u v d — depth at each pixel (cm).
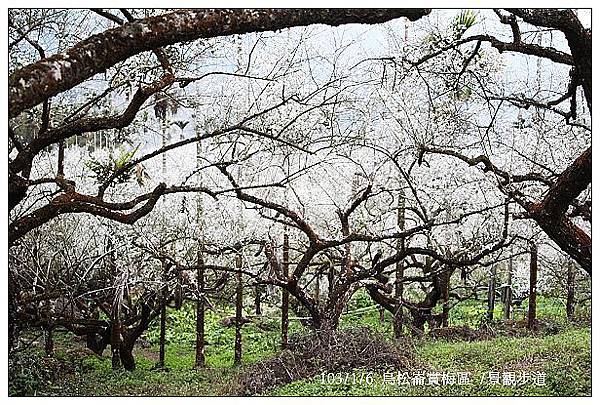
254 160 1007
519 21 889
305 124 948
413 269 1395
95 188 990
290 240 1139
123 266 905
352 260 1059
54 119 927
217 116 956
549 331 1119
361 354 848
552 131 1041
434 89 969
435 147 946
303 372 827
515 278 1259
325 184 1116
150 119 961
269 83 907
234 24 525
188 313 1351
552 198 698
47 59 485
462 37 886
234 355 1070
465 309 1398
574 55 657
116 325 937
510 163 1064
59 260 963
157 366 969
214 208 1049
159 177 1041
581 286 1309
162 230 1020
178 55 858
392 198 1073
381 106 969
